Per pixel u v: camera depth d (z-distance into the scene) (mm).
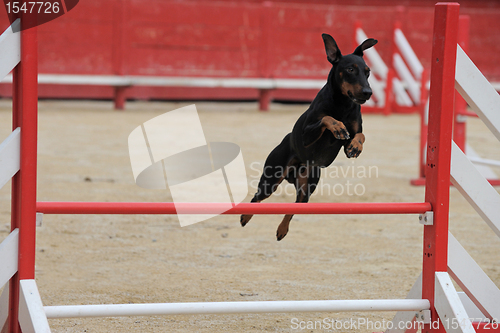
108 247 6977
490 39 24266
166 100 24859
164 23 21438
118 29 20938
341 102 4555
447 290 3990
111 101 24000
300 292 5547
